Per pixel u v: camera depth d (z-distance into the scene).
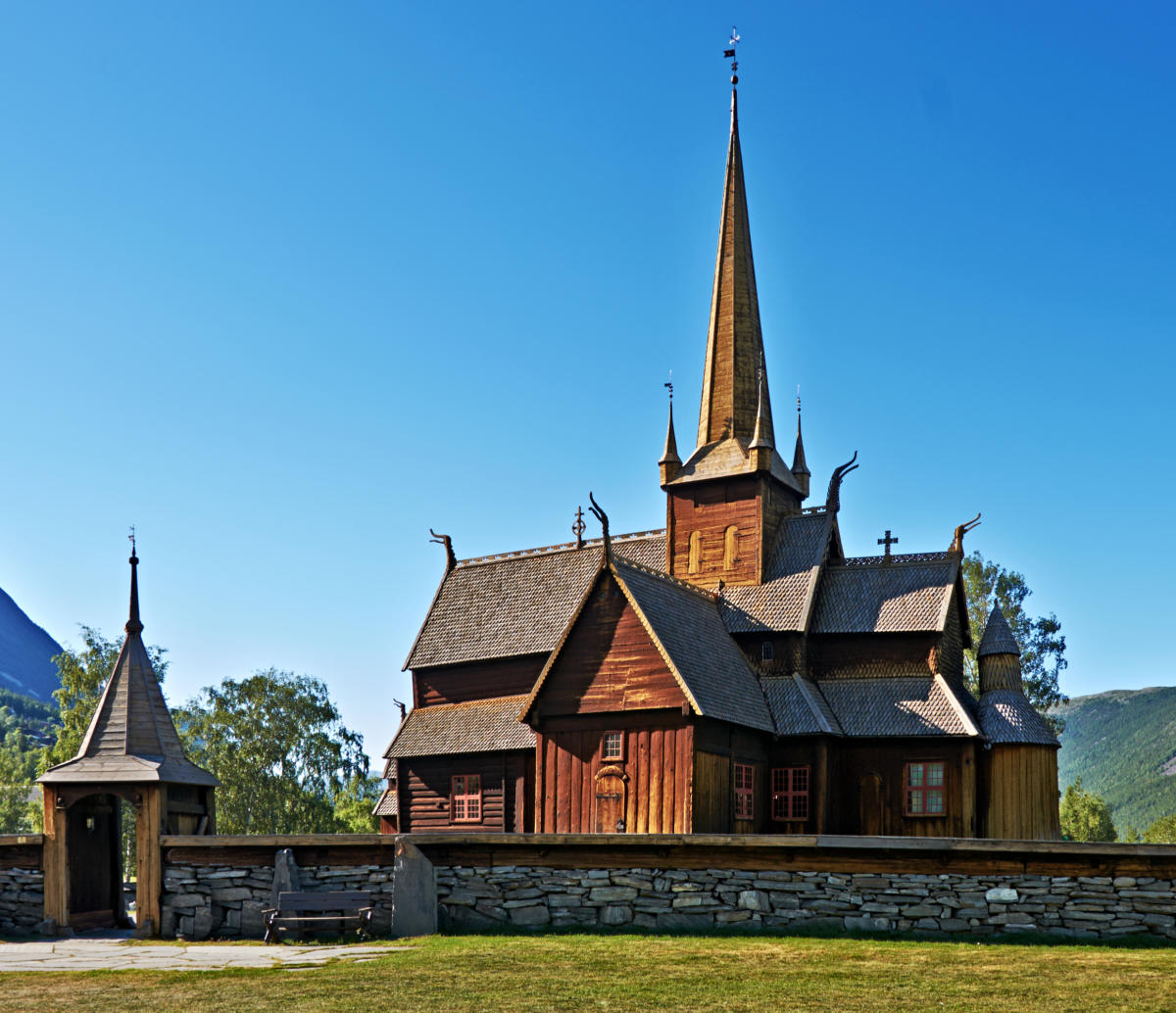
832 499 51.81
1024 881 28.09
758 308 56.50
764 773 45.16
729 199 57.44
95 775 33.94
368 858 31.78
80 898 35.34
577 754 42.25
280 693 93.25
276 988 22.88
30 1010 21.50
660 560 53.44
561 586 54.53
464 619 56.03
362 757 95.50
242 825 90.06
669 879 29.95
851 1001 21.06
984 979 22.92
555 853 30.64
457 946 27.33
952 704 44.88
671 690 40.72
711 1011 20.39
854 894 28.95
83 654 87.75
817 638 48.25
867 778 45.25
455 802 51.69
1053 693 75.88
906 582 48.59
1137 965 24.25
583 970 24.00
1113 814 194.25
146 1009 21.28
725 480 51.53
